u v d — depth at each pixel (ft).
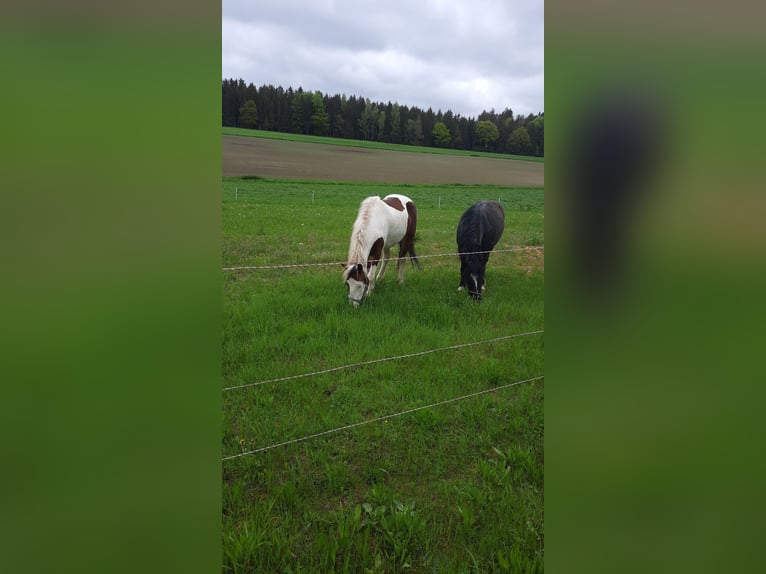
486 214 19.06
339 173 95.96
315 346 12.84
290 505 7.36
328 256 25.11
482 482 8.01
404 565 6.17
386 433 9.18
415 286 19.88
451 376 11.39
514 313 16.25
